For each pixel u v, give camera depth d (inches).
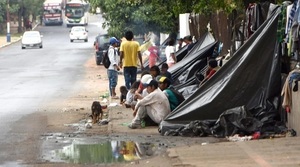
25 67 2728.8
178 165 682.2
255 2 1153.4
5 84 1943.9
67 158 766.5
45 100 1486.2
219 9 1244.5
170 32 2239.2
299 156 695.1
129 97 1244.5
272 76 927.0
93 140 895.1
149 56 1750.7
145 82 1151.6
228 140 850.1
